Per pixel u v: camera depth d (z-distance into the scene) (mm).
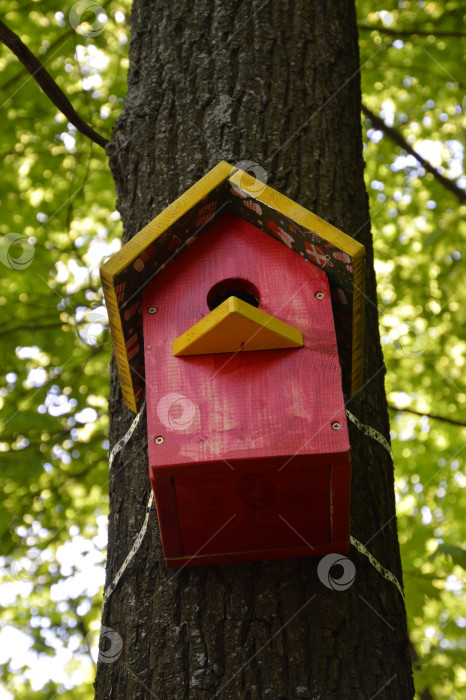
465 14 6160
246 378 2227
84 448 5617
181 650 2145
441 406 6418
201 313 2373
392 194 6594
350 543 2355
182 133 2975
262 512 2256
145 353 2305
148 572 2332
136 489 2504
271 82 3084
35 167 5918
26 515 5570
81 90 5832
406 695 2115
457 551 4215
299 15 3307
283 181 2852
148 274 2412
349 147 3057
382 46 6262
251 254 2463
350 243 2277
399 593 2357
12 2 5566
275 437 2131
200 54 3154
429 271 6379
